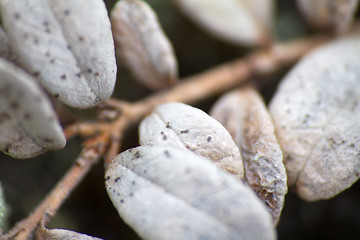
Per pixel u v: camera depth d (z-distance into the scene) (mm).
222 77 121
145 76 113
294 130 103
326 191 101
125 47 109
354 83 108
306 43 123
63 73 98
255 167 99
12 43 96
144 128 100
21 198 120
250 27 122
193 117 98
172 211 92
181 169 93
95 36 98
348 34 124
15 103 92
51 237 98
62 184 102
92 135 106
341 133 102
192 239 91
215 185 92
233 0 121
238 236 91
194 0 120
